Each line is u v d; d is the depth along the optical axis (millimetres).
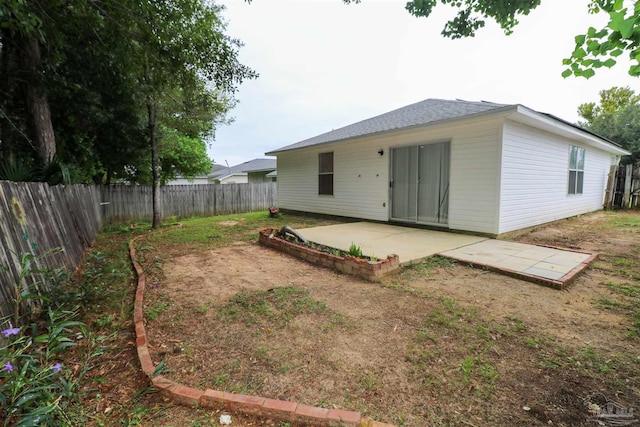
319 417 1535
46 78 5691
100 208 9156
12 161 4969
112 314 2885
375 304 3006
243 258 4965
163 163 13852
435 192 6918
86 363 1869
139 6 4590
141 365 2006
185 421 1566
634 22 1724
